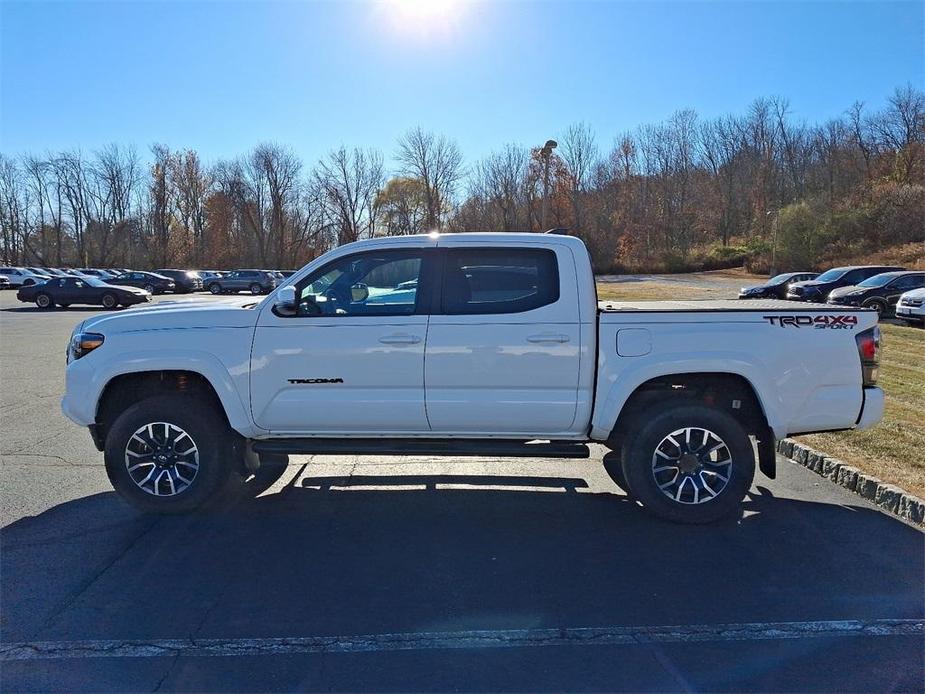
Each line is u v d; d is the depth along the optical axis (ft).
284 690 8.74
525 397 14.19
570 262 14.20
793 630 10.27
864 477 16.37
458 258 14.51
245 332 14.43
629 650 9.71
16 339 50.47
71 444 20.89
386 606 10.98
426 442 14.78
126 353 14.46
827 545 13.46
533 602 11.13
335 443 14.83
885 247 170.40
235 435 15.19
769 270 197.36
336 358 14.25
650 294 110.93
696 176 262.47
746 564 12.60
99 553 13.03
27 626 10.32
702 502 14.28
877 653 9.65
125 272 164.14
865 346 14.32
